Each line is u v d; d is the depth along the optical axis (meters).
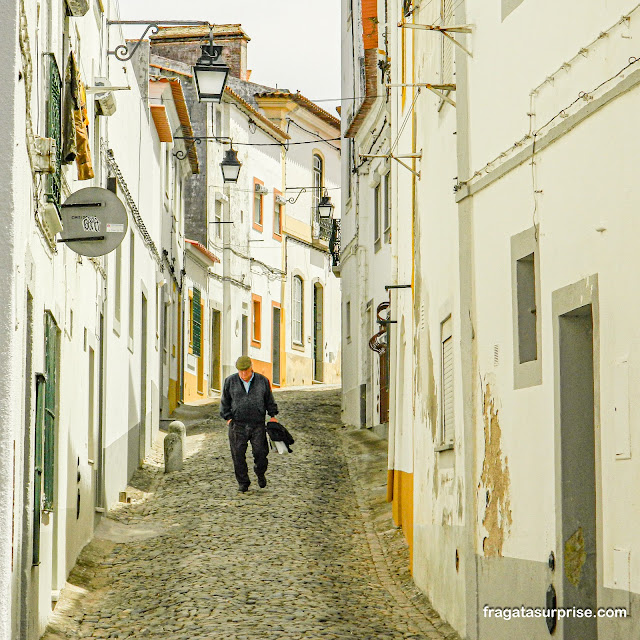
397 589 13.67
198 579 13.35
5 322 7.69
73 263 13.21
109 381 18.00
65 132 11.91
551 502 8.56
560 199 8.50
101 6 16.88
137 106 23.11
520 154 9.45
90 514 15.66
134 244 22.19
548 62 8.88
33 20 9.20
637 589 6.91
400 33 17.58
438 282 12.98
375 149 25.62
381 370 25.28
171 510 18.28
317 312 52.31
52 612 11.91
